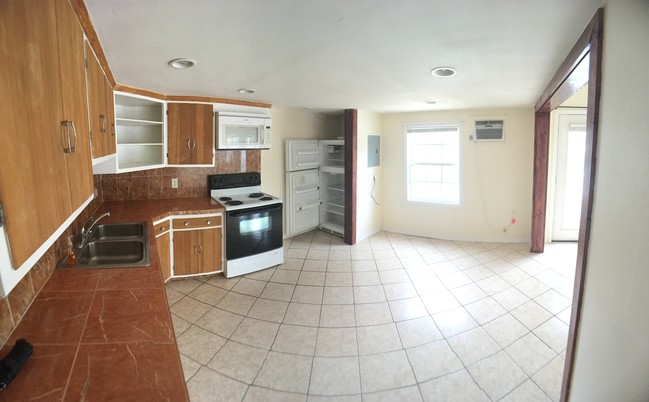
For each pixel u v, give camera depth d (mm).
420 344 2631
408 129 5457
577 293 1610
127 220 2965
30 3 770
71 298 1540
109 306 1475
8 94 642
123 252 2418
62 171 985
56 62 964
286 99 3902
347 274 3990
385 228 5879
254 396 2092
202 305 3209
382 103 4258
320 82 2871
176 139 3725
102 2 1312
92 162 1576
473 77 2666
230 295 3418
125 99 3295
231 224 3742
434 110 5109
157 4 1341
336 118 6020
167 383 1018
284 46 1875
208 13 1434
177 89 3242
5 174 623
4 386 976
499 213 5133
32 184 750
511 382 2221
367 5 1364
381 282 3771
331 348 2576
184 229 3600
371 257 4566
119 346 1191
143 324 1337
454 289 3594
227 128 3924
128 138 3703
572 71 1993
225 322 2922
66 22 1097
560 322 2932
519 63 2232
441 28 1615
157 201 3914
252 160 4633
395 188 5699
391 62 2199
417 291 3547
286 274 3971
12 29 667
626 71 1229
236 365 2373
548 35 1708
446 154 5332
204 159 3867
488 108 4867
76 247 2242
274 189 5035
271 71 2459
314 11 1422
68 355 1135
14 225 653
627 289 1239
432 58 2121
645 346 1155
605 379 1385
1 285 609
